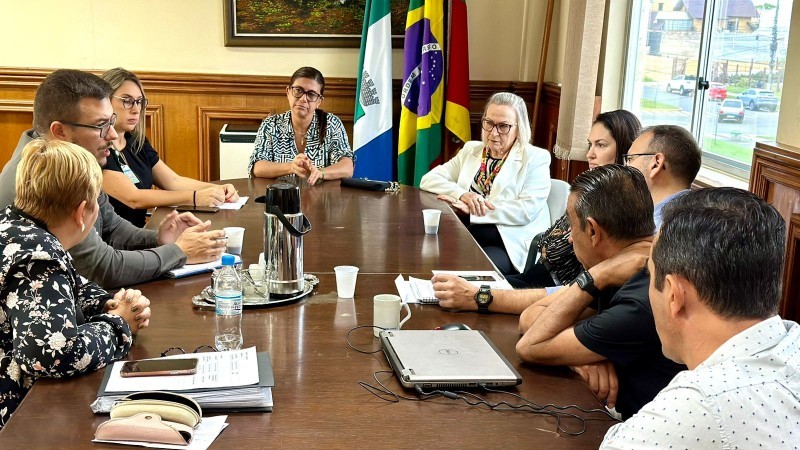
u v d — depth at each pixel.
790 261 2.60
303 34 5.33
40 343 1.62
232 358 1.73
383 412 1.57
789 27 2.87
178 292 2.28
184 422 1.47
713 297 1.16
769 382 1.10
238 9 5.27
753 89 3.23
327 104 5.46
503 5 5.36
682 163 2.36
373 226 3.17
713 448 1.08
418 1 5.04
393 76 5.41
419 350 1.80
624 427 1.17
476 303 2.19
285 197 2.18
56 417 1.52
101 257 2.24
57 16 5.22
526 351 1.82
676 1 3.91
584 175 1.93
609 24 4.40
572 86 4.36
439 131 5.15
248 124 5.43
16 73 5.21
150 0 5.25
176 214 2.82
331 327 2.03
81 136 2.38
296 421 1.53
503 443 1.47
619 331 1.72
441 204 3.65
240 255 2.67
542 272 2.96
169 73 5.30
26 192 1.72
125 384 1.59
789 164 2.57
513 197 3.74
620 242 1.87
